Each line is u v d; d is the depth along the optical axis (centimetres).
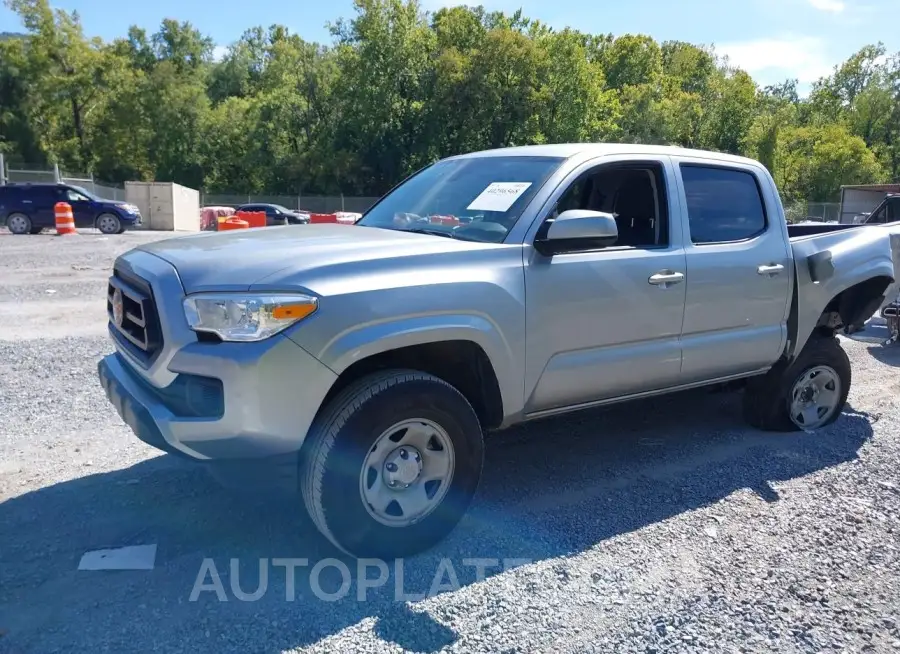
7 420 505
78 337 768
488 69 5050
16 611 290
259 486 369
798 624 296
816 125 7825
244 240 359
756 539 367
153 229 3581
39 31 5888
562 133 5188
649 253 412
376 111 5294
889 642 287
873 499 419
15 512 374
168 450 312
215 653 268
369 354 309
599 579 325
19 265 1372
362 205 5444
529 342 362
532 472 450
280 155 5762
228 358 287
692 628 291
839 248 521
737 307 454
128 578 316
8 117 5841
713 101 6356
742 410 544
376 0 5103
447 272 336
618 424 542
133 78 6212
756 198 484
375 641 277
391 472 322
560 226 353
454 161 475
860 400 624
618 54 6656
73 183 4475
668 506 404
